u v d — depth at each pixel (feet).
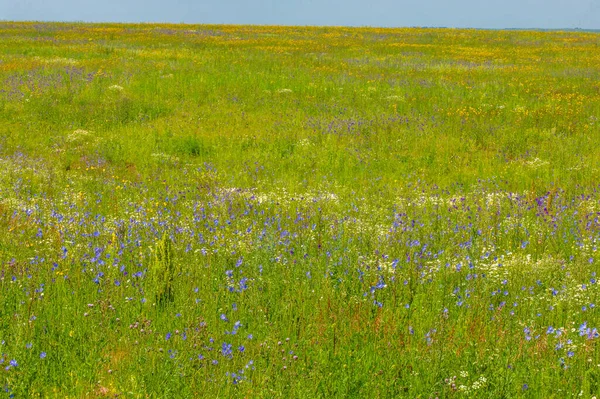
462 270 23.67
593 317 19.66
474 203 35.24
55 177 40.60
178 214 31.91
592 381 15.87
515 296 21.21
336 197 37.01
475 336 18.20
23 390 15.21
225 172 43.34
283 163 46.29
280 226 28.63
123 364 16.57
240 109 65.10
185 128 55.98
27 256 24.50
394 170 45.62
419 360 16.98
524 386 15.33
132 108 62.64
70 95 66.54
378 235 27.94
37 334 18.02
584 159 46.06
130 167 45.96
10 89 67.87
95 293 20.67
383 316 19.77
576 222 29.89
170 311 19.93
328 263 24.12
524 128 56.95
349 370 16.53
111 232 27.78
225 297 21.27
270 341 18.11
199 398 15.10
